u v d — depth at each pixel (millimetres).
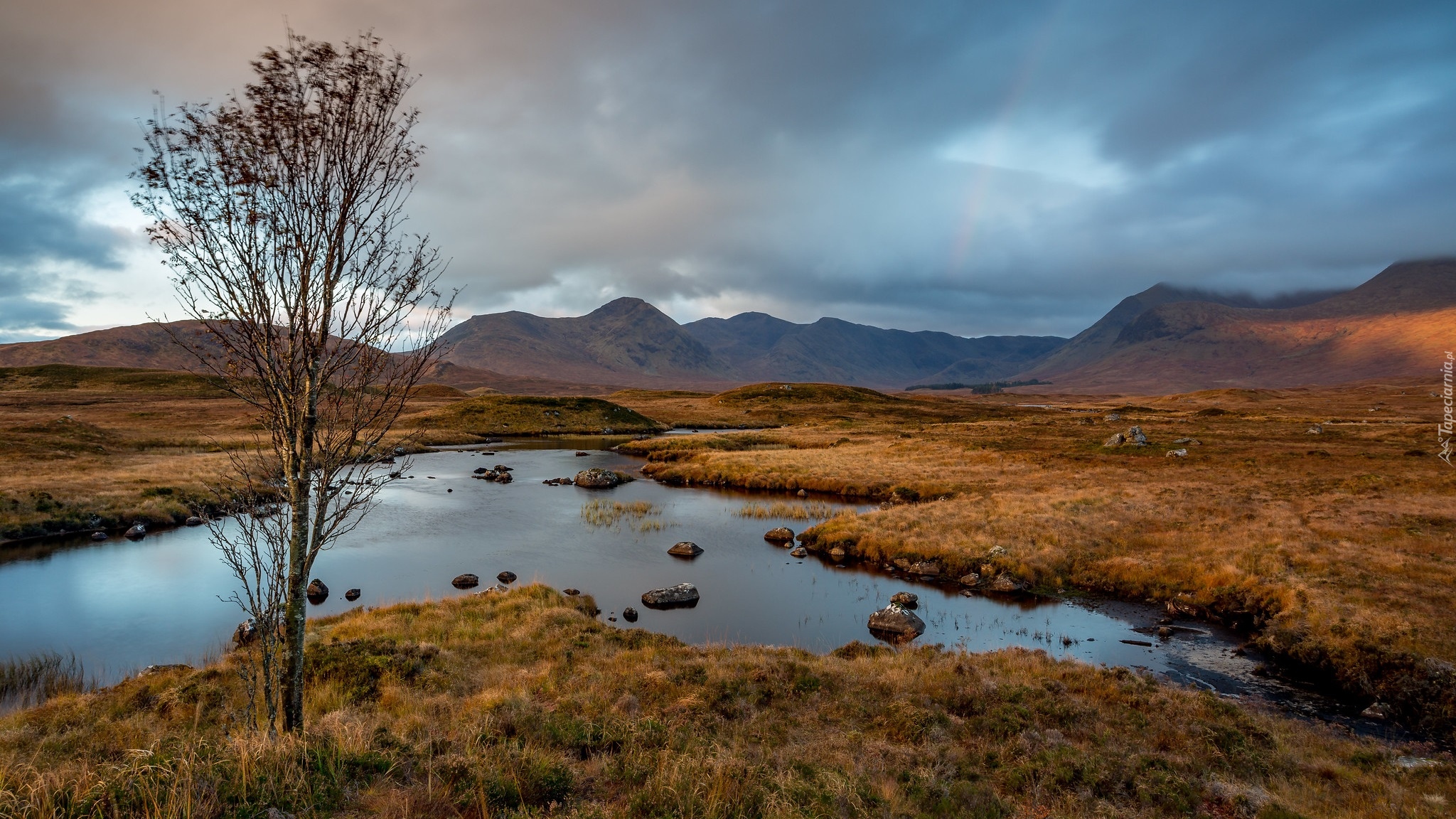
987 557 30641
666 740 11102
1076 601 26906
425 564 31766
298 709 9188
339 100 8500
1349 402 165375
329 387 9094
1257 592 25000
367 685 14984
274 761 7824
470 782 8320
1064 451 65750
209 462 54500
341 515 9336
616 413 123625
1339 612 21672
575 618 21953
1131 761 11984
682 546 34000
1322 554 27422
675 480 60281
